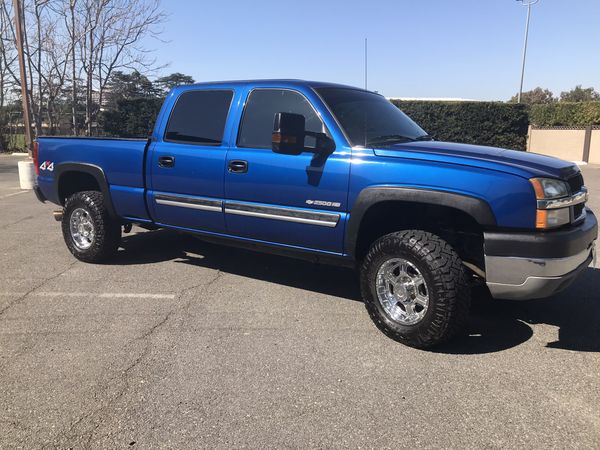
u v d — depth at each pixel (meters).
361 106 4.76
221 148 4.95
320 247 4.45
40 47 21.05
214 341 4.09
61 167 6.23
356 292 5.28
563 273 3.62
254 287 5.41
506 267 3.62
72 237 6.33
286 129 4.13
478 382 3.46
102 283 5.50
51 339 4.13
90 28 20.41
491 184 3.62
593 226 4.07
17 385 3.43
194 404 3.20
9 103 26.88
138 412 3.11
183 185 5.22
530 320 4.52
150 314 4.65
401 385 3.42
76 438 2.87
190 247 7.00
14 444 2.81
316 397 3.27
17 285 5.45
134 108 23.47
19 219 9.21
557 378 3.51
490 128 24.58
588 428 2.95
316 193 4.32
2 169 19.03
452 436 2.88
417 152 4.00
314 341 4.09
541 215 3.55
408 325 3.95
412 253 3.82
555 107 26.39
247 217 4.80
